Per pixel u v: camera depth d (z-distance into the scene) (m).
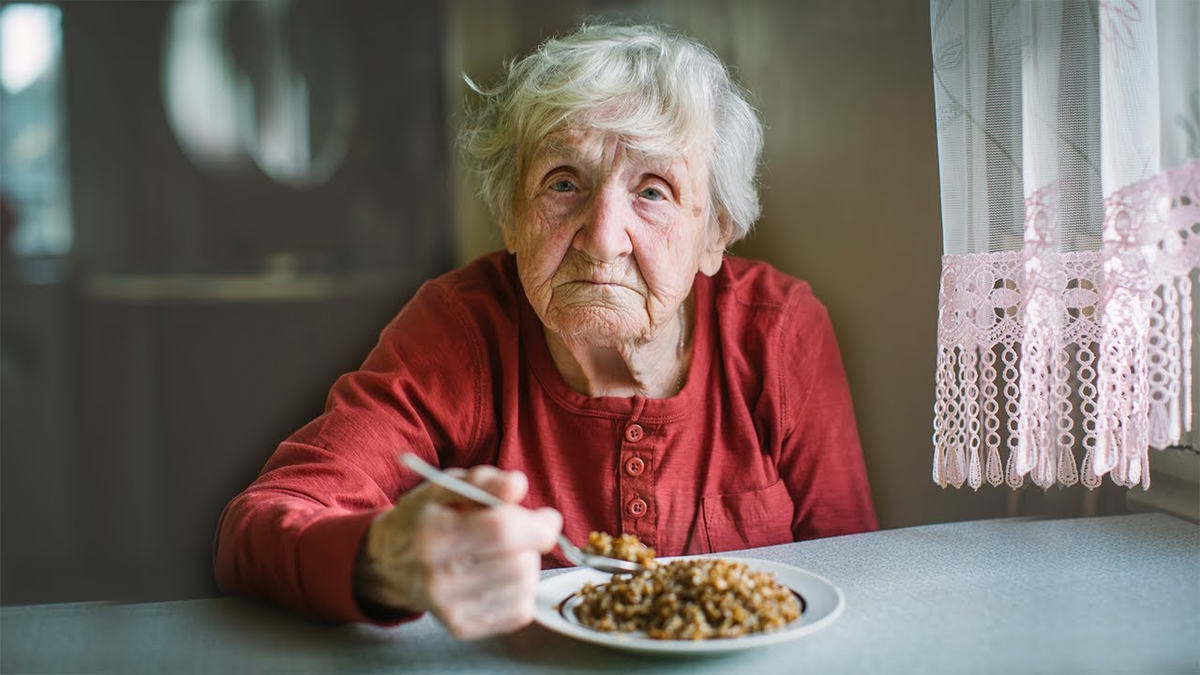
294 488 0.96
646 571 0.82
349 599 0.75
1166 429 0.96
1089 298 1.00
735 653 0.75
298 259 3.51
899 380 1.64
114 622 0.83
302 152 3.56
